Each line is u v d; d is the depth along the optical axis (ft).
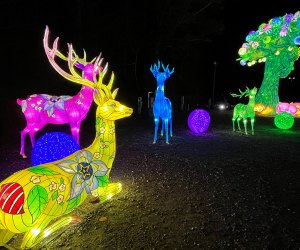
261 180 16.92
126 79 67.26
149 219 11.86
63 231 10.75
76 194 10.53
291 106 49.65
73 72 11.35
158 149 24.27
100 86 12.12
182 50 70.08
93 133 30.63
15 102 39.68
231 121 43.57
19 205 8.46
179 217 12.11
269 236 10.82
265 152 23.95
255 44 49.01
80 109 20.03
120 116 12.30
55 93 49.03
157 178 16.89
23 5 47.34
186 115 50.85
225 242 10.34
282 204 13.64
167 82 80.33
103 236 10.52
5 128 31.22
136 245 10.00
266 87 52.37
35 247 9.75
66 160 10.78
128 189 15.07
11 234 10.01
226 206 13.29
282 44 47.55
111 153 12.49
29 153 21.42
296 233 11.07
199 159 21.33
